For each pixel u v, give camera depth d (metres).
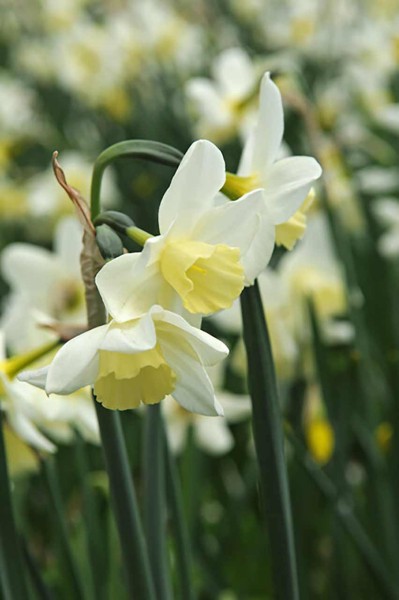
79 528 0.91
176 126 1.93
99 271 0.59
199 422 1.01
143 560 0.65
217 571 1.00
